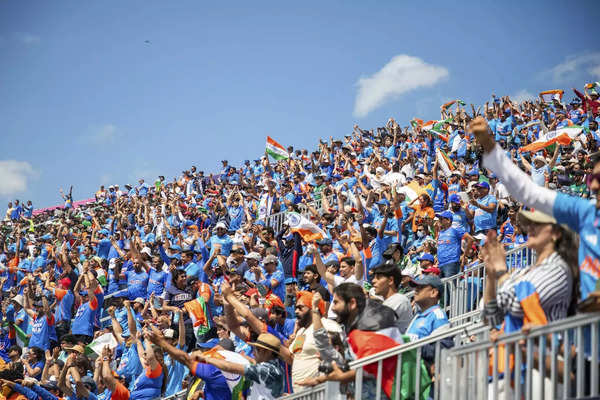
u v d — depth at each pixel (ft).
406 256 46.32
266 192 71.15
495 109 74.02
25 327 58.44
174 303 45.75
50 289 61.98
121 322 52.47
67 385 37.01
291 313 40.52
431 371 19.44
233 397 24.30
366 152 84.53
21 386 32.50
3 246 99.50
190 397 28.78
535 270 15.70
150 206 96.78
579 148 56.34
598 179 15.10
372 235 42.04
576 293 15.76
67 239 84.58
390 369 19.06
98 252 77.05
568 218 15.52
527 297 15.37
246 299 36.01
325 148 83.41
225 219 73.97
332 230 48.06
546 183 45.44
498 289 16.49
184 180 100.89
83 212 111.86
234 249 49.85
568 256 15.90
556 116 70.59
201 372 24.21
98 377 36.88
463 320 30.35
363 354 19.26
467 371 17.19
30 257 83.46
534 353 15.79
